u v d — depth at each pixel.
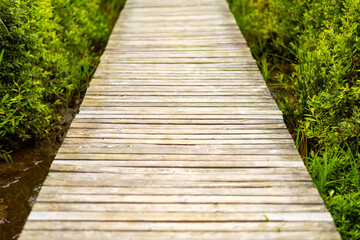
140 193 2.59
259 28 5.76
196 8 6.74
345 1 3.95
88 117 3.50
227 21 6.02
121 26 5.88
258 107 3.69
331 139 3.35
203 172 2.80
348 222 2.70
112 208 2.45
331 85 3.56
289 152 3.03
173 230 2.30
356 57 3.54
